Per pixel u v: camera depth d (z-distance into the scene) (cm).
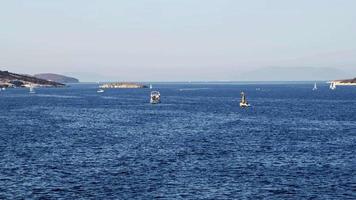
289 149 9844
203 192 6216
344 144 10569
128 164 8081
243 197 5988
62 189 6328
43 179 6894
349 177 7056
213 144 10569
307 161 8419
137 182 6725
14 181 6744
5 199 5841
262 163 8219
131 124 15400
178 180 6869
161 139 11475
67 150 9619
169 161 8381
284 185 6588
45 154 9094
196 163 8200
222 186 6531
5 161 8300
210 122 16125
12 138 11512
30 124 15162
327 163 8212
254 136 12100
